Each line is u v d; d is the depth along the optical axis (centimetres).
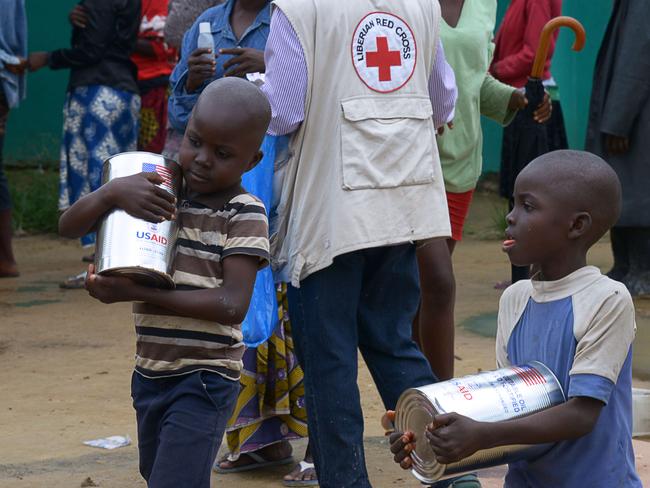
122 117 930
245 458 480
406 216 389
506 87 585
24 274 1009
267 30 473
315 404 389
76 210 322
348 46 386
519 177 310
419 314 496
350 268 388
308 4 386
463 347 699
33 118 1442
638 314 789
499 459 298
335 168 383
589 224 301
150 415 337
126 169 327
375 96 388
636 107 824
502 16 1370
